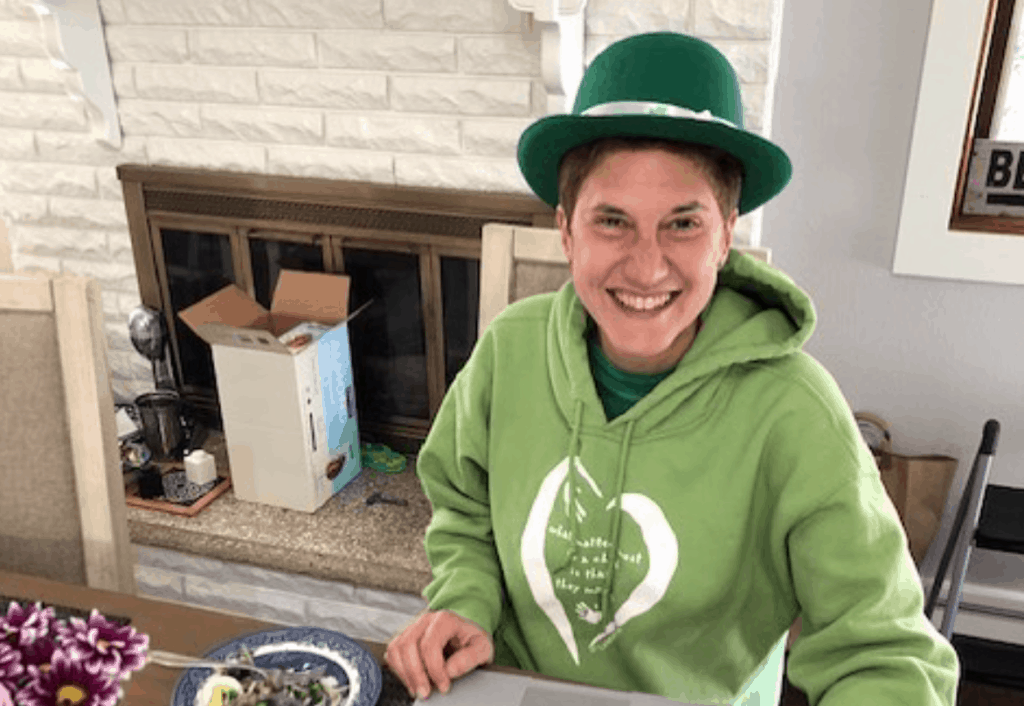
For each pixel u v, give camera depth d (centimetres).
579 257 93
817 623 99
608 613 109
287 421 203
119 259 240
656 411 102
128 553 147
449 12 195
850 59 206
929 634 93
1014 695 219
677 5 182
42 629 85
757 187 99
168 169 224
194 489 219
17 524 144
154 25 213
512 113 200
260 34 208
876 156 212
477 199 204
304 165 217
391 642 104
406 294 221
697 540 102
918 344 225
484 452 116
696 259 90
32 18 220
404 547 201
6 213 243
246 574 212
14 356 137
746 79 185
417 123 206
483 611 107
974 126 209
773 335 102
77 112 228
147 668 101
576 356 106
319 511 212
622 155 89
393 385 231
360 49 203
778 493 100
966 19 194
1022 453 228
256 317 212
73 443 140
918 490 223
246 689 98
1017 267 209
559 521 108
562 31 179
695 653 110
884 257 220
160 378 237
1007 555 233
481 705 95
